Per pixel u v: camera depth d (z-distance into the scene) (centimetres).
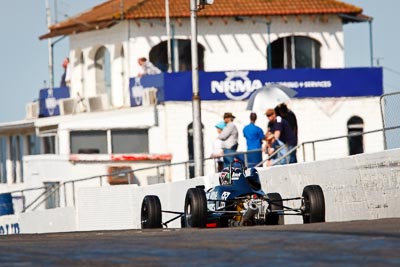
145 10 13125
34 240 4341
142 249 3512
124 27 13212
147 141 12331
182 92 12256
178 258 3178
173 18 13150
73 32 13900
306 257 3064
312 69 12612
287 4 13488
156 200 5844
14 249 3750
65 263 3172
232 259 3092
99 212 8944
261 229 4366
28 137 14338
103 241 3978
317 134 12638
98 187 8950
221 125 8825
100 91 13862
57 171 12394
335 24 13638
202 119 12325
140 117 12294
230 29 13425
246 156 8050
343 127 12694
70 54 14312
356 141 12688
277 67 13600
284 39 13588
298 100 12588
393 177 6425
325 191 6731
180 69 13212
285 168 6900
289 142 7762
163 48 13238
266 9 13388
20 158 14538
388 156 6450
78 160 12144
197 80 8300
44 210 9681
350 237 3603
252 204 5206
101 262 3159
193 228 5188
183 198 7731
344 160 6675
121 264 3083
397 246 3250
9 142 14750
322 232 3903
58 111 14062
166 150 12200
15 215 10312
